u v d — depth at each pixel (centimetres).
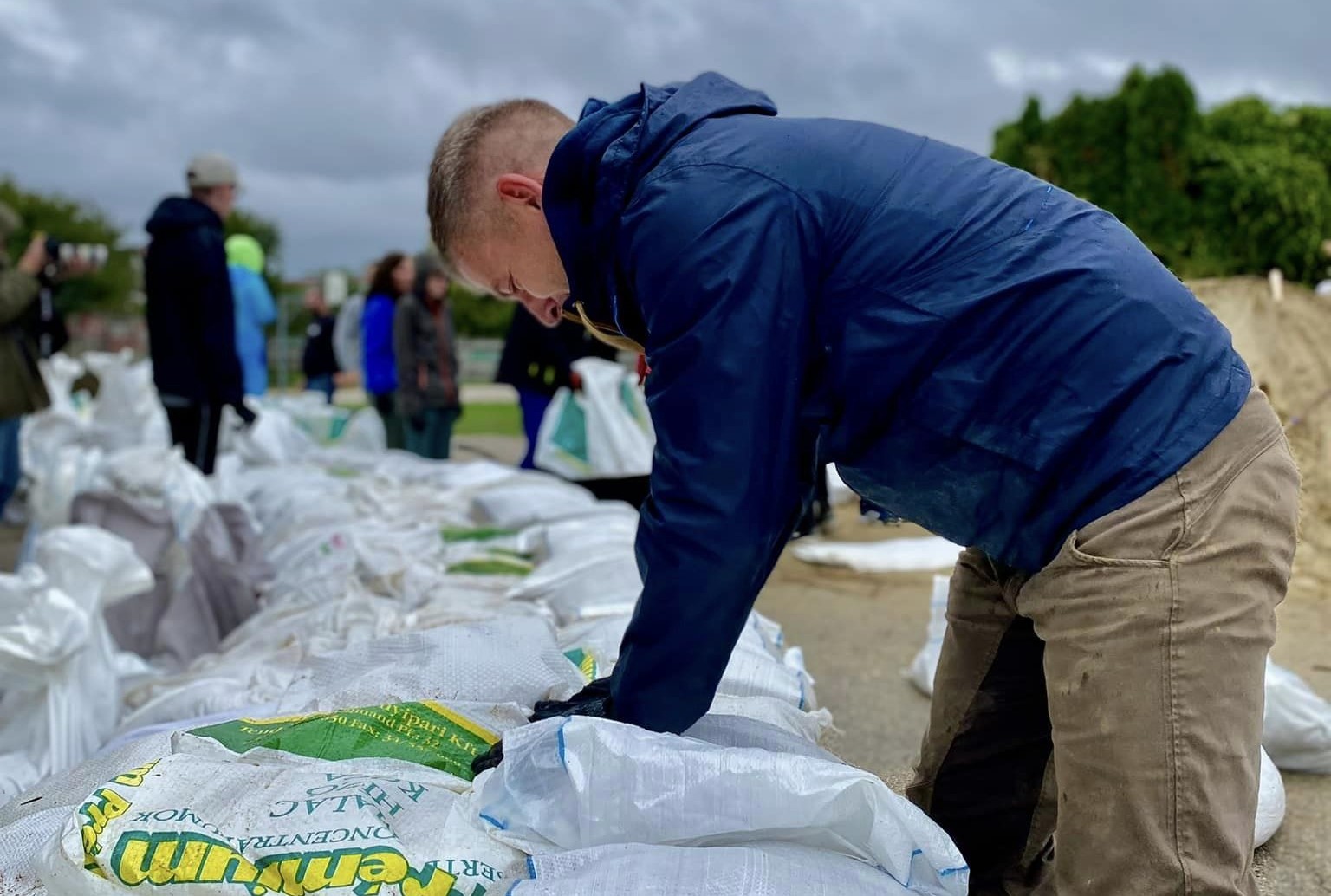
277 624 266
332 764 142
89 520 333
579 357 557
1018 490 122
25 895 125
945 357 120
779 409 119
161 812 121
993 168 128
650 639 125
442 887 118
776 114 137
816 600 419
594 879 114
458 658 181
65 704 225
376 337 685
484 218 142
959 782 174
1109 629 117
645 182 124
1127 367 117
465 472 456
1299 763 240
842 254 122
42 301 523
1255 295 450
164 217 442
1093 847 120
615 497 506
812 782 122
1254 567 117
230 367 455
